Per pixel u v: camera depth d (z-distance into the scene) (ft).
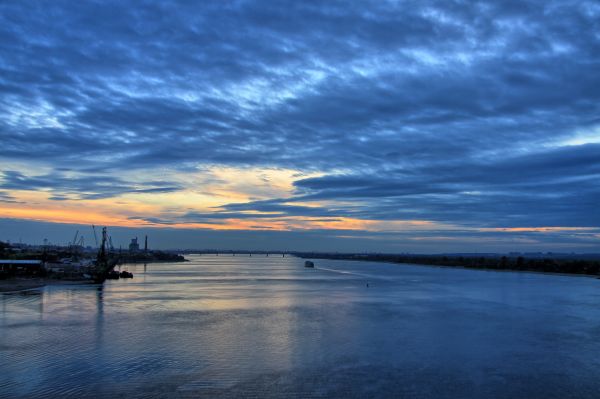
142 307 250.57
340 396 111.24
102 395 110.11
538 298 314.96
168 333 178.09
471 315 230.89
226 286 402.93
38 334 173.27
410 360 142.51
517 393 115.03
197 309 245.24
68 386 115.85
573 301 297.12
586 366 138.10
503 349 157.48
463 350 155.63
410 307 260.83
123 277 509.76
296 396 110.83
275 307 256.93
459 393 114.42
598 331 190.08
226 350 152.15
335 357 144.97
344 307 258.98
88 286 382.22
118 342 161.58
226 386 117.19
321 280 497.87
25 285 365.61
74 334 173.88
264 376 125.18
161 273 625.00
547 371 132.77
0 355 142.92
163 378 122.72
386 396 111.55
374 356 146.61
